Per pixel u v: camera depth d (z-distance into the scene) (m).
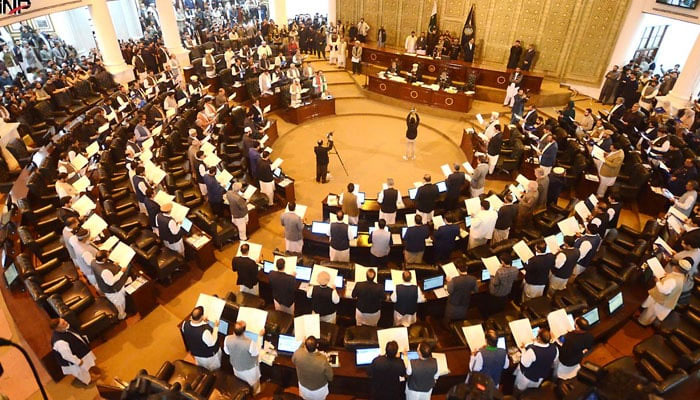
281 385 6.91
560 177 11.13
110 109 14.43
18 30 21.64
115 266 7.45
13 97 15.41
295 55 20.19
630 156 12.21
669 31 19.22
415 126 14.46
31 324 7.06
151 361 7.30
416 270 8.19
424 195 10.17
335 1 24.67
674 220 9.38
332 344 7.01
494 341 5.78
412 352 6.13
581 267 8.65
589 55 18.75
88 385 6.85
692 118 14.51
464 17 20.70
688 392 5.96
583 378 6.19
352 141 16.52
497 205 9.84
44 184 10.63
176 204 9.17
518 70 17.91
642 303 7.88
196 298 8.67
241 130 15.04
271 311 7.57
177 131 13.48
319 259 9.45
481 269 8.66
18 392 6.77
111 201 9.81
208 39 24.14
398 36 23.25
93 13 18.16
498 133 12.83
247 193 10.27
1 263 8.29
